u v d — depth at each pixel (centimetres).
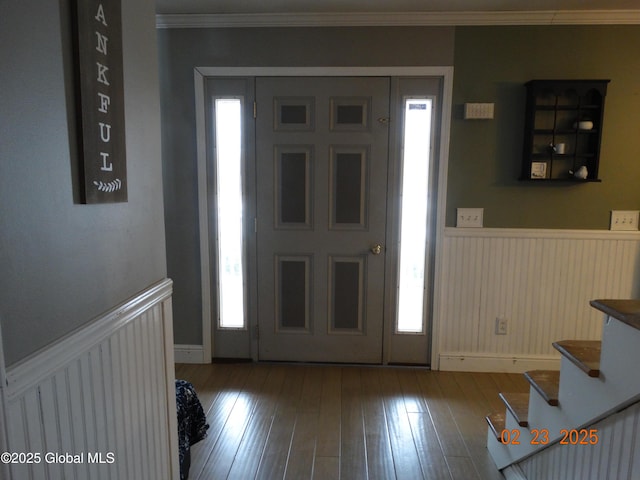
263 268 288
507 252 274
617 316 108
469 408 239
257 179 279
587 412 125
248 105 272
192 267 287
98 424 100
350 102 270
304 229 282
